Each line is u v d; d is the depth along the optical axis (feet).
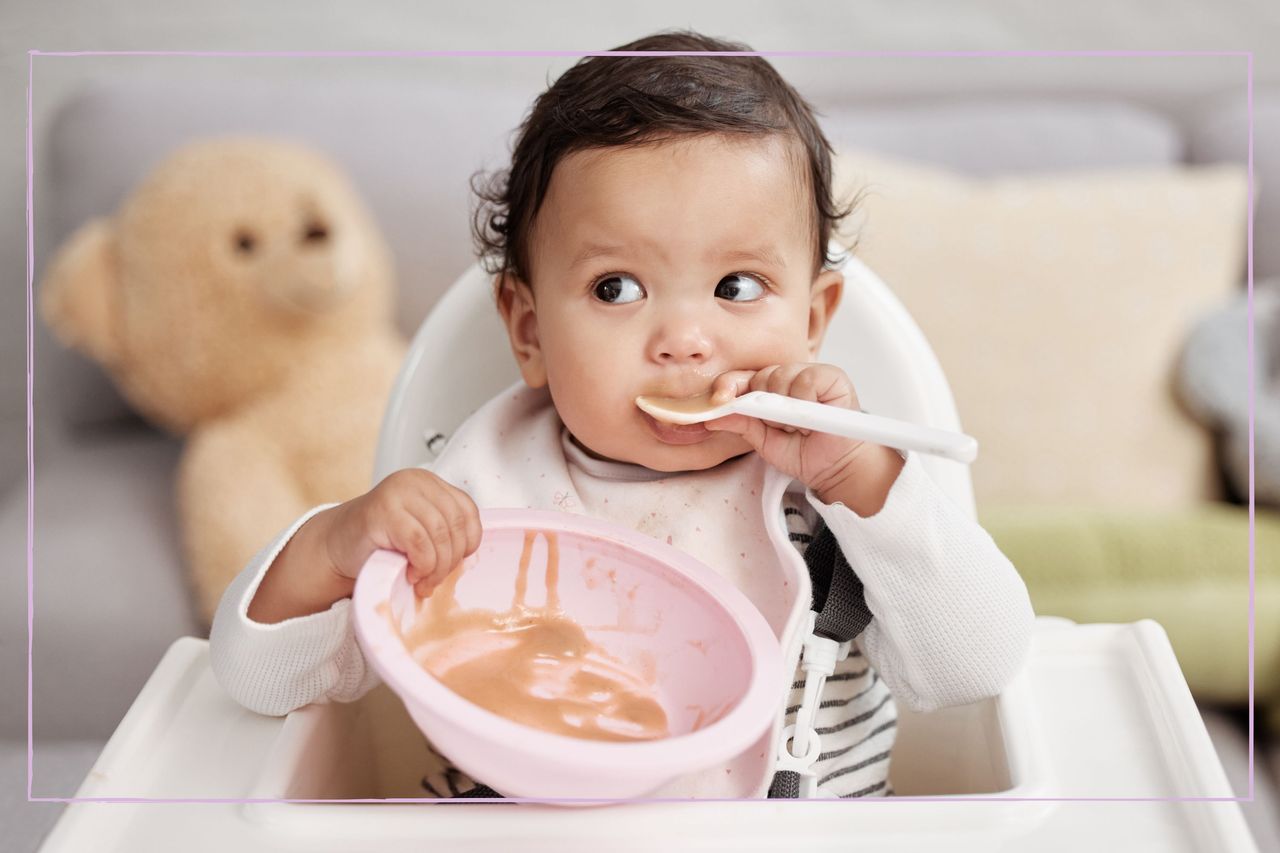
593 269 2.39
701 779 2.15
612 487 2.57
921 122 6.11
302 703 2.28
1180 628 3.80
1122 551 3.99
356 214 5.56
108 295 5.28
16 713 4.03
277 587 2.26
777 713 2.13
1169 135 6.20
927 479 2.35
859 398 2.77
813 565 2.48
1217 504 4.80
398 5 6.56
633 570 2.12
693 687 2.01
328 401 5.16
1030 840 1.94
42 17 6.37
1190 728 2.16
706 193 2.34
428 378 2.84
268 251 5.22
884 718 2.65
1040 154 6.02
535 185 2.52
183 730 2.26
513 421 2.74
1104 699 2.33
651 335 2.37
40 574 4.54
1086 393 5.04
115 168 5.85
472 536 2.09
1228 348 4.86
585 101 2.44
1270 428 4.55
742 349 2.37
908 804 1.99
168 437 5.35
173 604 4.55
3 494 5.09
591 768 1.58
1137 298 5.21
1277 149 5.95
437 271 5.65
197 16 6.47
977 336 5.10
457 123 5.87
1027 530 4.24
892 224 5.19
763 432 2.31
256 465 5.00
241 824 1.98
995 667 2.33
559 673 2.06
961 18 6.64
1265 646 3.75
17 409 5.36
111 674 4.25
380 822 1.94
